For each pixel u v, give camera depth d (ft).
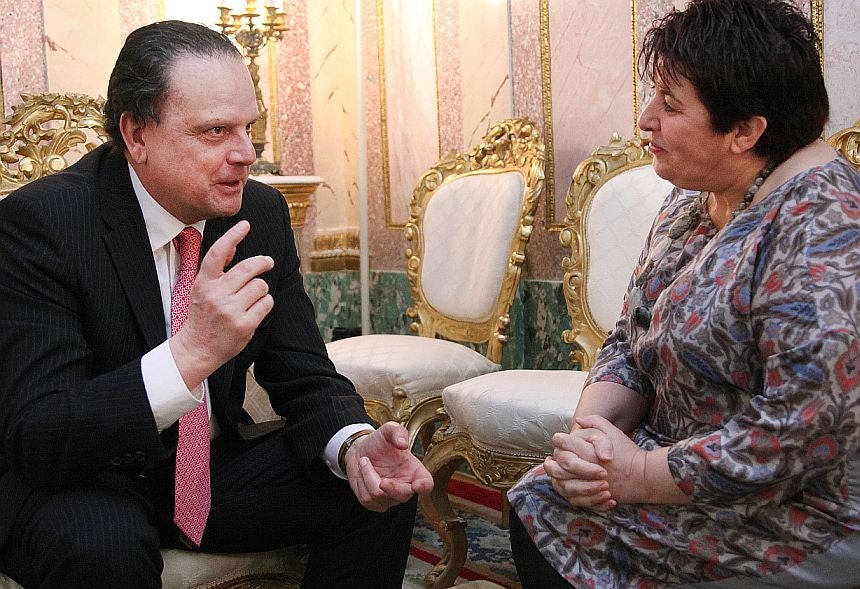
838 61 10.32
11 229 6.52
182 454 6.57
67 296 6.47
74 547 5.91
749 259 5.59
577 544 6.09
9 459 6.22
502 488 9.52
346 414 7.07
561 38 13.38
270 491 6.84
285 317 7.60
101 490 6.33
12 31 14.55
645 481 5.75
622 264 11.15
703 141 5.86
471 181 13.30
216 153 6.48
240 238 6.08
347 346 12.24
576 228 11.63
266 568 6.98
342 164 17.46
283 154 16.92
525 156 12.64
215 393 7.02
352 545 6.92
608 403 6.62
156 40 6.47
